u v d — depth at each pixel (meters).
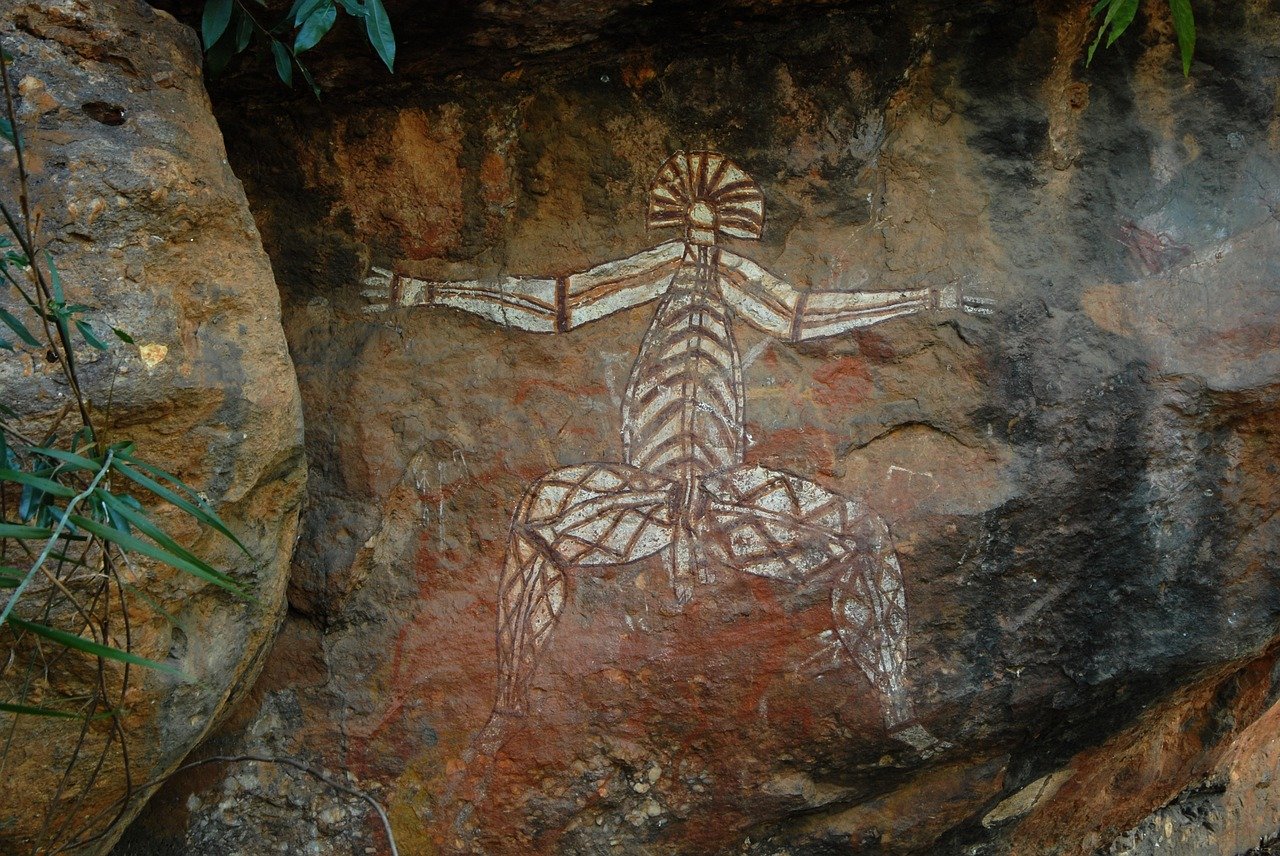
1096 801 3.98
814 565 3.22
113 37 2.44
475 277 3.31
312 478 3.24
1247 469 3.30
